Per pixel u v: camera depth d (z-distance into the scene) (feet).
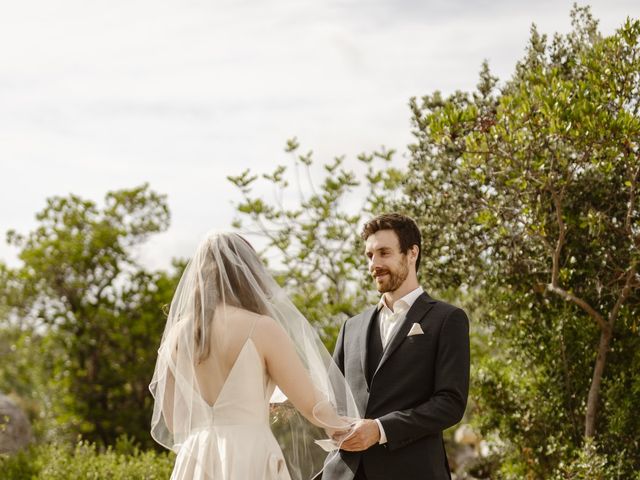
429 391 10.67
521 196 15.08
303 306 23.50
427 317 10.94
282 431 10.39
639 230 14.85
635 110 14.46
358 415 10.39
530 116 14.02
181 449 9.24
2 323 37.14
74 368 34.42
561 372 15.89
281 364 9.26
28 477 20.03
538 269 15.72
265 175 22.84
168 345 9.56
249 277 9.62
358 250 20.76
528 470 16.47
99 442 33.09
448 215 15.94
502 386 17.01
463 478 20.25
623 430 14.93
